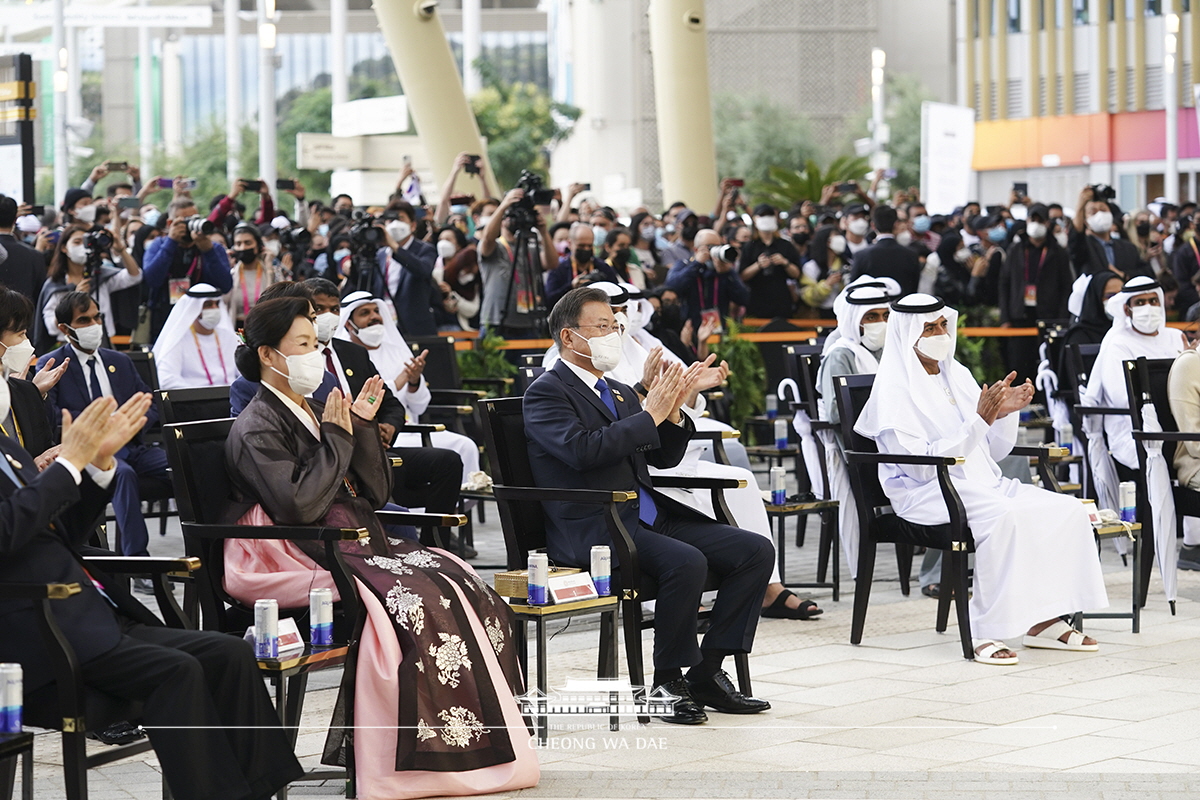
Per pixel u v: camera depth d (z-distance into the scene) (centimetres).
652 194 4472
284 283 599
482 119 3991
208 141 4262
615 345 582
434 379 1028
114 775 490
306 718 563
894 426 688
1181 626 727
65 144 2697
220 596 498
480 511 1053
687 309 1250
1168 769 482
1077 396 946
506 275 1191
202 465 495
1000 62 3991
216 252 1071
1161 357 878
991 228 1650
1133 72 3712
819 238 1462
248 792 405
